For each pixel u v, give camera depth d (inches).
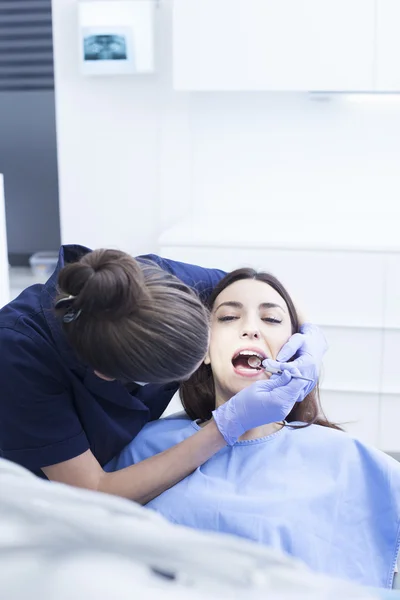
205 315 41.9
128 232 113.4
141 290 39.5
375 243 92.4
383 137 109.0
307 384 51.5
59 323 47.3
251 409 47.7
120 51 104.0
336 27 96.2
